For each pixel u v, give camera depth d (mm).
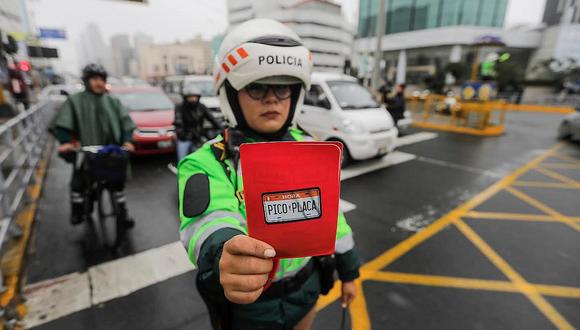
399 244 3021
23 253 2625
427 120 11773
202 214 757
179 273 2484
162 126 5613
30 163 4352
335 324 2039
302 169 565
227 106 934
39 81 20734
